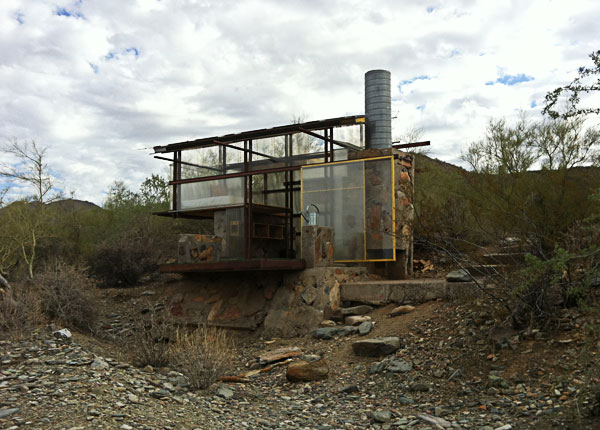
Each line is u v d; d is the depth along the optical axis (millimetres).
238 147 14430
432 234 8852
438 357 7289
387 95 13914
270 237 13703
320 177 12555
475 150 12625
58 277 10539
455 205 9219
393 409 6086
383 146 13742
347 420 5754
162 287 14648
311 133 12883
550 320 6965
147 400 5809
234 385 7434
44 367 6730
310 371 7461
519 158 11648
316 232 10930
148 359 7934
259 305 11094
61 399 5352
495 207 8109
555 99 6059
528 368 6301
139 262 15930
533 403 5516
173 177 15445
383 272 12406
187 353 7434
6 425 4543
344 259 12078
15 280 14359
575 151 9703
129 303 13281
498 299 7406
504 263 8008
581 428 4684
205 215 15656
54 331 8984
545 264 5840
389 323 9148
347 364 7906
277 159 14414
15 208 17344
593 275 6570
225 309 11430
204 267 11055
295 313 10430
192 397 6363
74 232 20047
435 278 12023
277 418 5848
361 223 11945
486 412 5602
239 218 13484
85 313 10516
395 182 12086
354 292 10703
